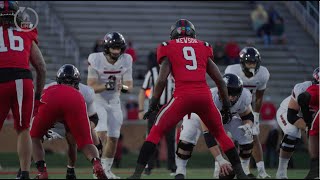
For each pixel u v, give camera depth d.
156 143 17.25
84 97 19.83
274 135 33.38
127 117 39.94
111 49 22.45
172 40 17.95
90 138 17.80
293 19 53.25
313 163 18.28
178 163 18.97
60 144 36.28
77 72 18.89
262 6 53.72
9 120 35.81
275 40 50.69
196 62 17.67
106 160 22.47
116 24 50.34
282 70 49.16
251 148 20.19
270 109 38.53
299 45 50.97
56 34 47.00
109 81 22.55
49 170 27.09
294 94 19.70
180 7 52.94
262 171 21.89
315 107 19.00
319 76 18.64
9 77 16.50
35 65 17.25
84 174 23.12
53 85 18.23
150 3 52.59
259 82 22.98
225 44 48.22
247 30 52.16
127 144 38.69
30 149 16.80
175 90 17.53
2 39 16.67
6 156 34.12
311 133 18.30
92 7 51.19
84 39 48.53
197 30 51.53
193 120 18.70
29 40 17.03
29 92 16.70
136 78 45.91
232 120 20.08
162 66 17.61
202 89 17.47
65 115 17.84
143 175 23.56
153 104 17.70
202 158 34.88
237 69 22.95
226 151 17.52
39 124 18.03
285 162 20.80
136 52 48.59
